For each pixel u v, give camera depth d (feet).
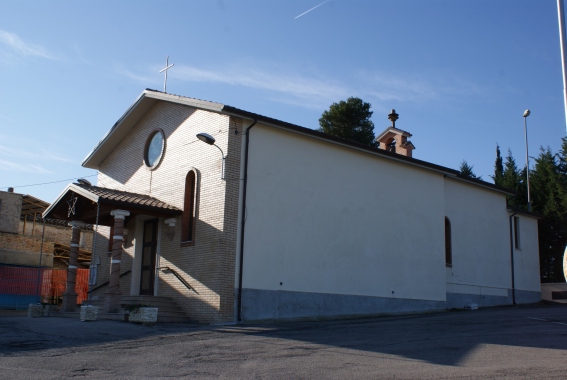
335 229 69.21
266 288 61.11
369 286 71.77
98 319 57.72
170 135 70.13
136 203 62.28
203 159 63.77
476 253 92.43
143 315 54.24
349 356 37.70
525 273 102.89
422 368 33.60
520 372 32.04
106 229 79.46
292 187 65.57
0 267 102.06
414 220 79.92
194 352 39.11
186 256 62.75
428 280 79.92
